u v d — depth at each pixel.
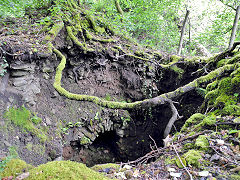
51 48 4.21
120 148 5.91
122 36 6.63
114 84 6.18
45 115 4.26
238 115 2.46
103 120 5.42
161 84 6.59
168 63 6.41
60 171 1.65
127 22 6.77
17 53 3.52
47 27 4.66
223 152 1.93
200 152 2.10
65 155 4.67
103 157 5.94
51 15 4.71
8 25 4.61
